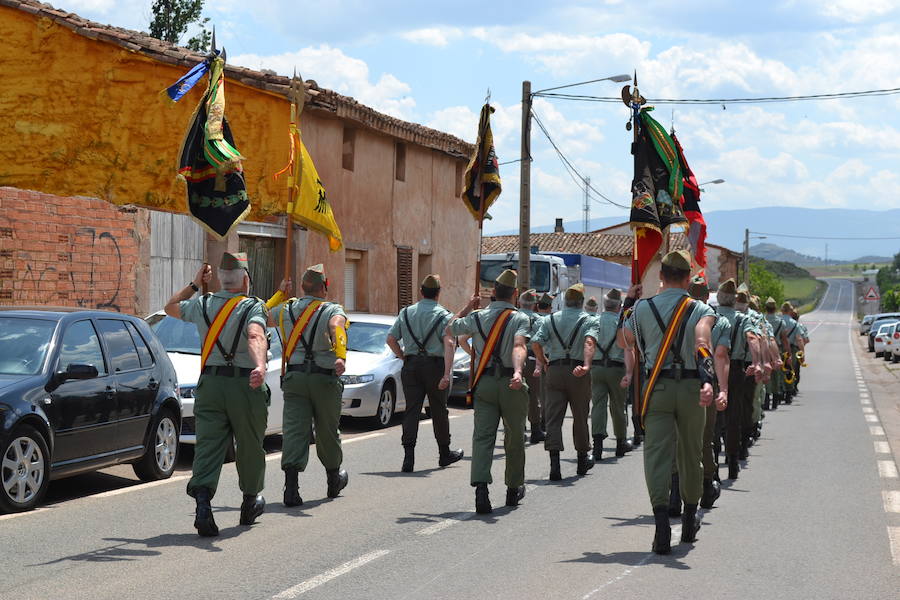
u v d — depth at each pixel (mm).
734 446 11336
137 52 20734
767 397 20312
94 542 7398
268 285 22516
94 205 16938
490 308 9141
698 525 7969
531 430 14594
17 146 20641
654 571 6871
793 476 11539
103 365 9672
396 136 26891
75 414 9055
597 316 11219
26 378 8711
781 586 6547
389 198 27250
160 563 6789
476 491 8945
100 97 20812
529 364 14359
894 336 42031
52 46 20672
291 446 9141
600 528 8359
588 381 11234
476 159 11109
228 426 7797
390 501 9461
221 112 8359
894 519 8938
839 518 8969
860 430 16609
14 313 9359
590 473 11648
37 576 6391
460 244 31828
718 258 85250
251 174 22266
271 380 12984
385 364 15922
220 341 7660
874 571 6996
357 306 26266
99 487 10344
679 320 7238
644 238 9102
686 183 10266
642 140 9125
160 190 21109
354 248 25453
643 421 7402
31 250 15727
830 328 99500
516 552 7395
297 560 6969
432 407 11625
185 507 8844
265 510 8875
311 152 23375
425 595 6125
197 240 19469
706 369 7125
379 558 7102
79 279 16594
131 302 17734
